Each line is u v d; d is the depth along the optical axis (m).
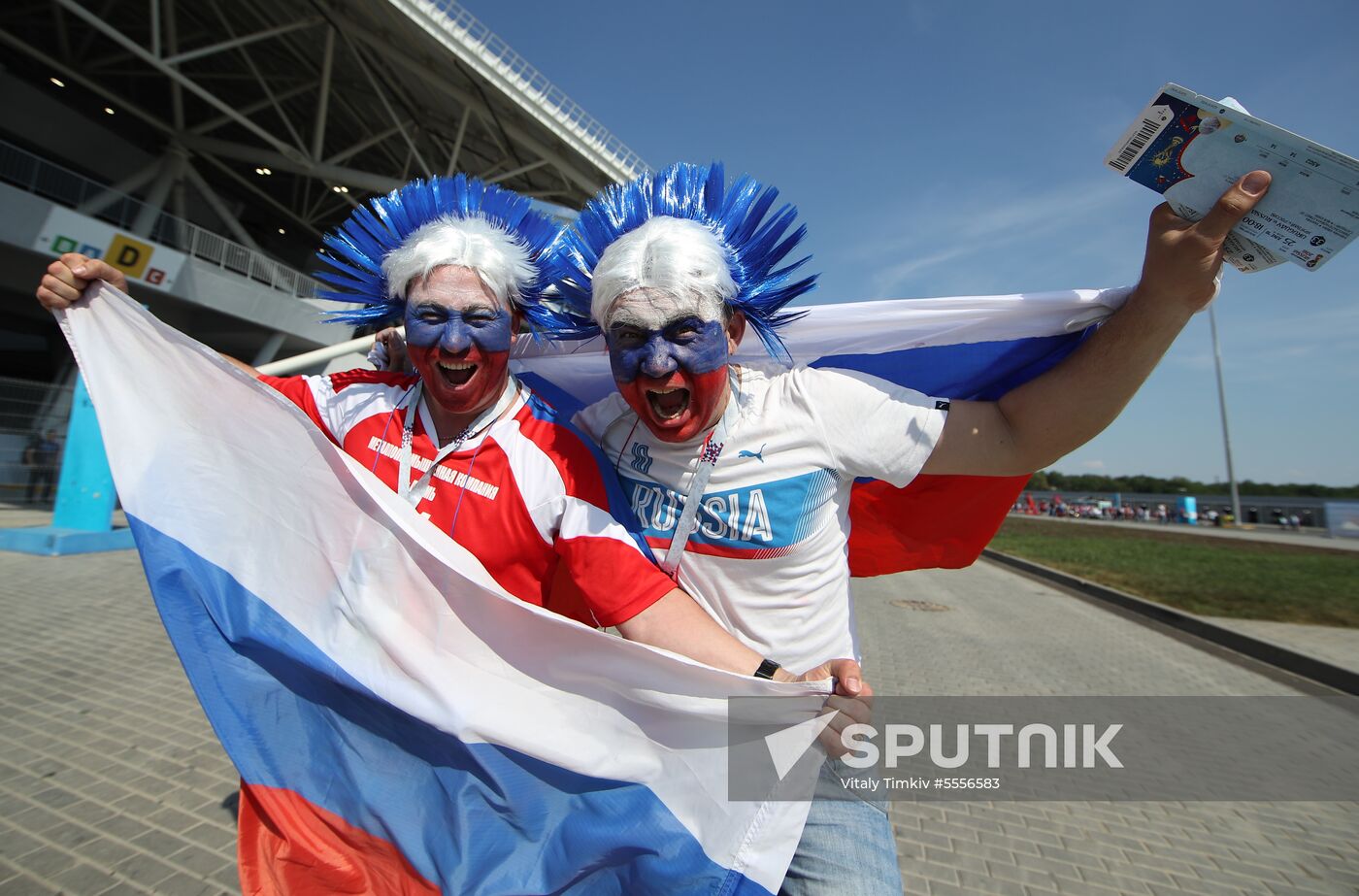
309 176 21.95
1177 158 1.28
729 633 1.56
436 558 1.52
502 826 1.47
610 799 1.45
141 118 20.14
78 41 19.22
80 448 9.09
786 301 1.62
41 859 2.43
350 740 1.56
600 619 1.50
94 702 3.87
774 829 1.38
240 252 18.19
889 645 6.68
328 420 1.84
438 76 19.02
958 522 2.04
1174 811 3.39
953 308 1.75
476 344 1.56
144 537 1.67
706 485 1.52
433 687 1.50
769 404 1.53
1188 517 42.28
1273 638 7.06
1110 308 1.61
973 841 3.04
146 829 2.65
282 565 1.64
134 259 15.12
